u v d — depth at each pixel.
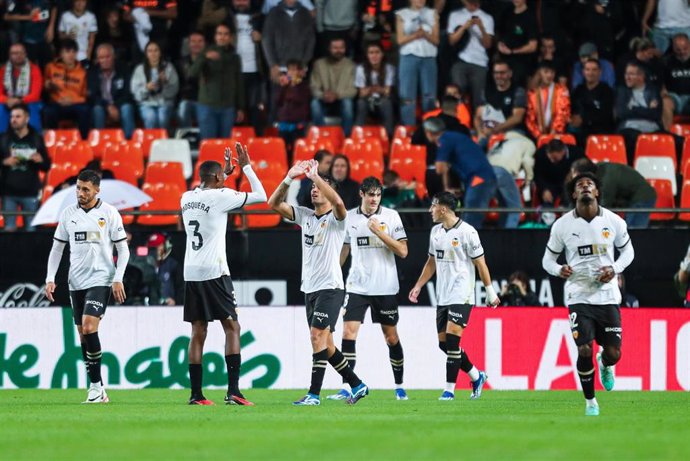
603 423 34.44
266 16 75.31
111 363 54.50
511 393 51.78
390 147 73.25
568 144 62.50
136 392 51.56
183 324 54.41
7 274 55.12
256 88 76.56
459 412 39.06
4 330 54.78
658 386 54.25
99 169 61.19
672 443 28.59
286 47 74.06
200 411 38.56
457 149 60.00
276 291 54.94
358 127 73.00
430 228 54.78
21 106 67.31
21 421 34.66
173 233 54.72
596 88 72.75
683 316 54.22
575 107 72.94
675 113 76.38
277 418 35.62
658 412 39.75
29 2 80.19
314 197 40.81
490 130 71.88
